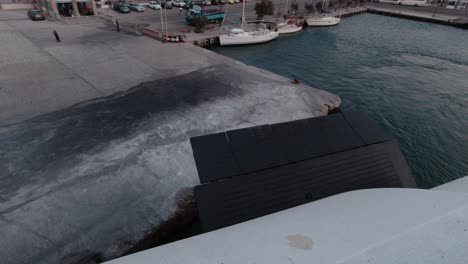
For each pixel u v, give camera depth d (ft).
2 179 32.35
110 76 62.39
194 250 10.50
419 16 163.43
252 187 18.98
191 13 116.26
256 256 9.40
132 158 37.19
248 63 91.15
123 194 32.01
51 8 113.29
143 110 49.24
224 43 101.71
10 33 89.40
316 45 111.24
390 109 63.67
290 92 59.88
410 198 13.04
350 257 8.75
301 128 24.17
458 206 10.85
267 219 14.05
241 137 22.52
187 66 70.90
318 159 21.34
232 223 17.12
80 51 77.05
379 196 14.79
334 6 179.73
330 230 10.88
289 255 9.25
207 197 18.20
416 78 80.18
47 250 25.63
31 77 59.47
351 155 22.00
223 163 20.30
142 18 125.59
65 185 32.09
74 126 43.29
